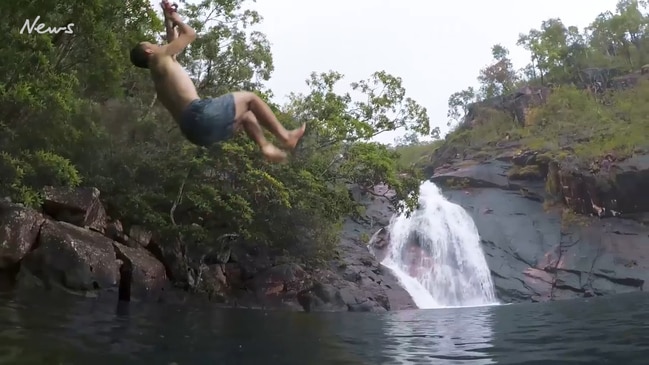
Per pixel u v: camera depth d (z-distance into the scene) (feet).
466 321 45.78
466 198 116.67
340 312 60.49
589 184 106.52
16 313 31.53
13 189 43.50
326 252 72.95
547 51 179.93
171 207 60.13
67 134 47.24
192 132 11.12
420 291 83.41
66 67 47.88
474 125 168.66
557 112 144.25
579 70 174.70
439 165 156.97
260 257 70.18
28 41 38.04
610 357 24.85
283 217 67.26
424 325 42.11
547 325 39.81
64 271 45.19
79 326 28.63
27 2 39.78
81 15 42.88
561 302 71.87
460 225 105.09
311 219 68.64
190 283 58.49
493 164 127.75
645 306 54.70
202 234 57.62
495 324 42.22
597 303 63.77
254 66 75.15
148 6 49.60
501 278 91.35
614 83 163.53
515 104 165.07
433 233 100.48
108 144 56.29
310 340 30.96
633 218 104.83
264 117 11.73
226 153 57.00
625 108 134.10
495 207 111.55
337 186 75.15
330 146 74.18
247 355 24.29
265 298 63.21
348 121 69.77
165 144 63.00
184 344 25.94
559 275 90.89
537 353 26.40
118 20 49.93
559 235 100.94
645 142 109.60
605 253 94.68
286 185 64.39
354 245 92.48
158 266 53.98
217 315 43.50
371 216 103.55
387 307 69.56
